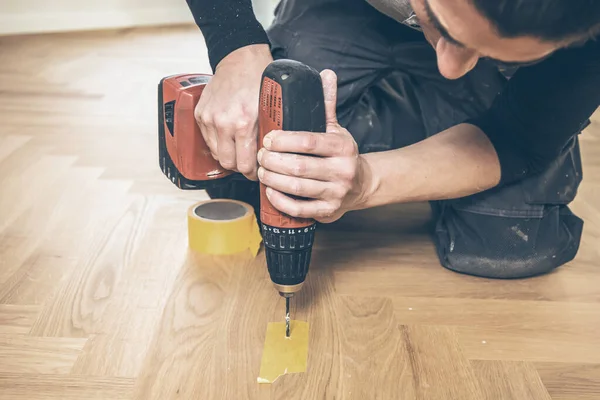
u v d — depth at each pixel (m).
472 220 1.56
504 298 1.47
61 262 1.54
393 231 1.76
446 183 1.34
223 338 1.30
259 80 1.26
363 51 1.62
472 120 1.44
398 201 1.33
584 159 2.32
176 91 1.34
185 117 1.34
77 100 2.72
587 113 1.28
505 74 1.66
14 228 1.68
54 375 1.19
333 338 1.31
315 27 1.63
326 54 1.63
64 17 3.86
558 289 1.52
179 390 1.16
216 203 1.70
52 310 1.37
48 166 2.06
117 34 3.85
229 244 1.59
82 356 1.24
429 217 1.85
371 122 1.67
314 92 1.04
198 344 1.28
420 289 1.49
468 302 1.45
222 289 1.46
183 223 1.74
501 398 1.17
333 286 1.49
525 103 1.31
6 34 3.75
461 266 1.55
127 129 2.41
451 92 1.65
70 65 3.22
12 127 2.38
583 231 1.79
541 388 1.20
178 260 1.57
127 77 3.07
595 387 1.20
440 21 0.76
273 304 1.41
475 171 1.36
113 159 2.13
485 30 0.72
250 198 1.73
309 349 1.27
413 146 1.36
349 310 1.40
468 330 1.35
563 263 1.59
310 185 1.06
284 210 1.08
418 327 1.35
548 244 1.55
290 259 1.13
